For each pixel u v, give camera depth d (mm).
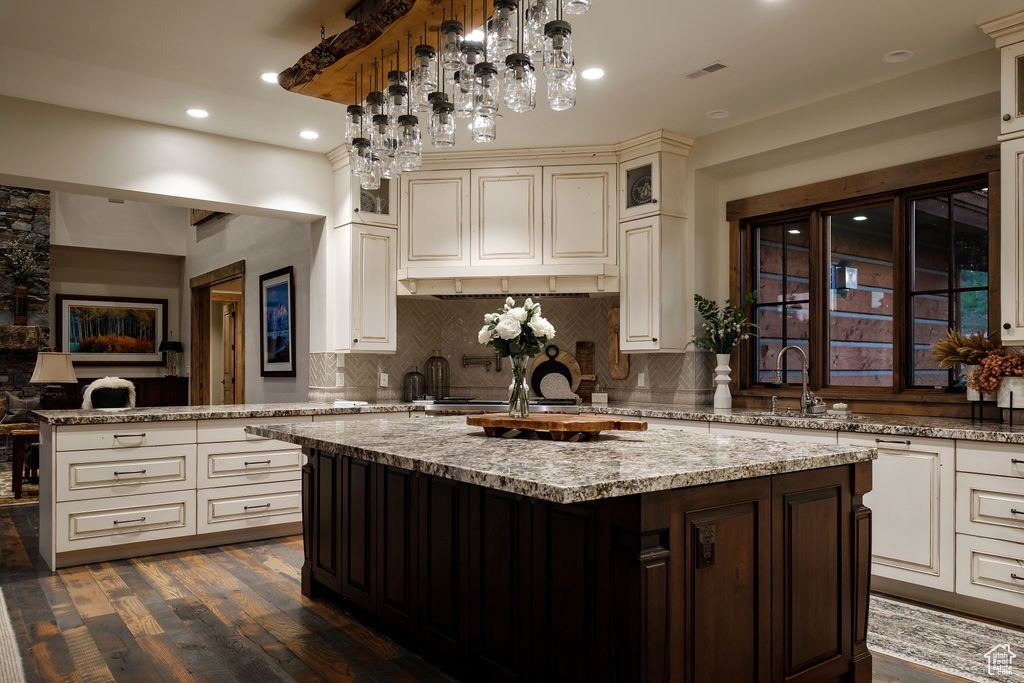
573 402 5129
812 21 3369
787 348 4402
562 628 2107
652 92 4219
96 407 5098
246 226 7410
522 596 2264
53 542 3848
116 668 2623
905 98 3955
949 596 3326
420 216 5422
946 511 3289
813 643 2324
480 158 5340
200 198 4863
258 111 4504
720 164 4926
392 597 2871
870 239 4512
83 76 3971
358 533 3092
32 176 4273
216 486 4359
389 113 3445
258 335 7004
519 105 2666
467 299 5906
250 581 3709
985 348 3582
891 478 3492
